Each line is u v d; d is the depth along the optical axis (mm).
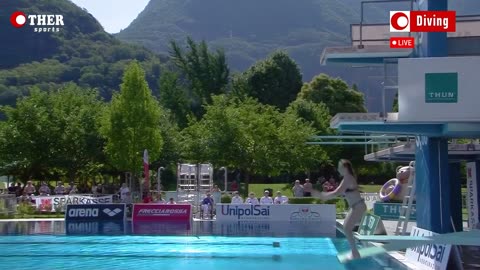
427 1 16500
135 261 16359
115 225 27328
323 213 28812
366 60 18297
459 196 22859
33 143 41156
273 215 29078
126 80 40750
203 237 22312
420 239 12289
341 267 14617
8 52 107562
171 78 72938
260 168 41156
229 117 41062
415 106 14492
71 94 45281
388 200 28844
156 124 41312
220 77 76938
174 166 47812
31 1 114250
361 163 55906
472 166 21266
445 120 14375
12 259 16891
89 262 16219
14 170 42406
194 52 77625
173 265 15523
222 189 47781
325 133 53438
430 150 17219
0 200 31500
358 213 13008
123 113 40375
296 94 72688
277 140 41531
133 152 40312
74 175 42781
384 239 13438
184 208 29484
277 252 18062
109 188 40938
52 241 21250
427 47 16312
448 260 12172
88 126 42688
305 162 42406
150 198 32781
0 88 91062
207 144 40781
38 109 42125
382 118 15664
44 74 102688
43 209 32625
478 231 12844
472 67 14312
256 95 71875
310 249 18703
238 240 21266
